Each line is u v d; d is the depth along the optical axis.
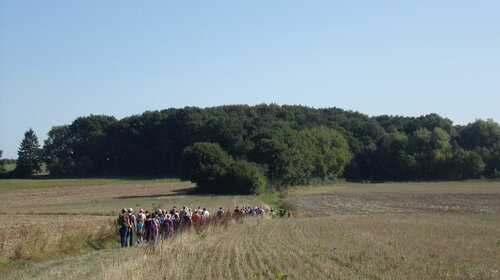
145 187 99.81
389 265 17.62
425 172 137.75
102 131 151.88
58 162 143.62
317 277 15.38
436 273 15.91
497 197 76.94
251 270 16.73
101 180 125.00
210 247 22.84
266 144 98.56
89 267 18.05
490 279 15.02
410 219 42.41
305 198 81.69
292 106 198.62
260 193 84.69
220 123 136.38
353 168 145.50
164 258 18.39
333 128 159.38
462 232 30.45
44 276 16.28
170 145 141.12
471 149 149.38
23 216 43.56
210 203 63.69
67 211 50.50
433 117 175.00
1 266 20.05
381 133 158.88
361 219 43.06
